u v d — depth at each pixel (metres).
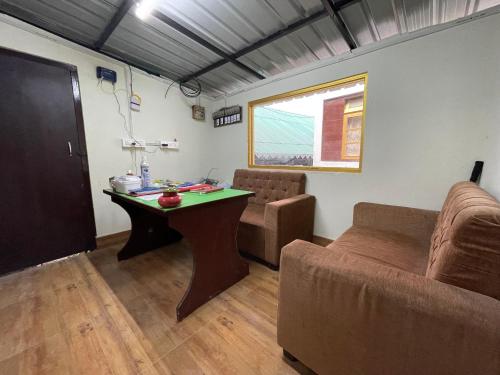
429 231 1.56
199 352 1.10
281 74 2.52
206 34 1.94
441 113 1.62
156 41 2.09
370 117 1.94
